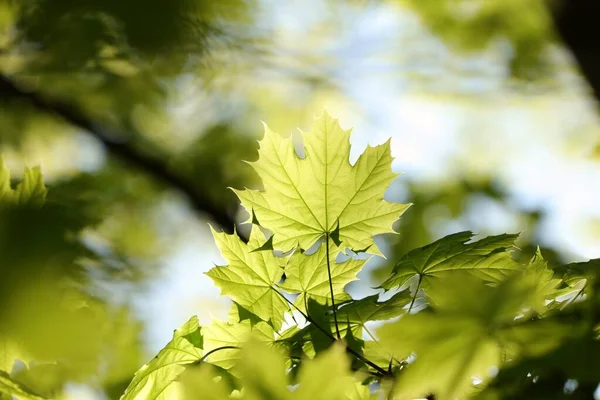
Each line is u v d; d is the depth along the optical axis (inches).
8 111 142.0
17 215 68.4
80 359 68.3
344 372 65.4
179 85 121.0
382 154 72.6
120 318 73.0
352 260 72.5
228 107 165.6
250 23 105.3
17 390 68.7
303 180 72.7
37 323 67.5
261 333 71.4
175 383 70.9
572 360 65.8
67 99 146.0
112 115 153.6
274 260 72.3
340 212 72.7
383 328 65.9
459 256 71.4
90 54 87.8
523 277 65.7
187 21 87.4
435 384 66.1
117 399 80.0
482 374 66.3
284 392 65.2
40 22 87.7
